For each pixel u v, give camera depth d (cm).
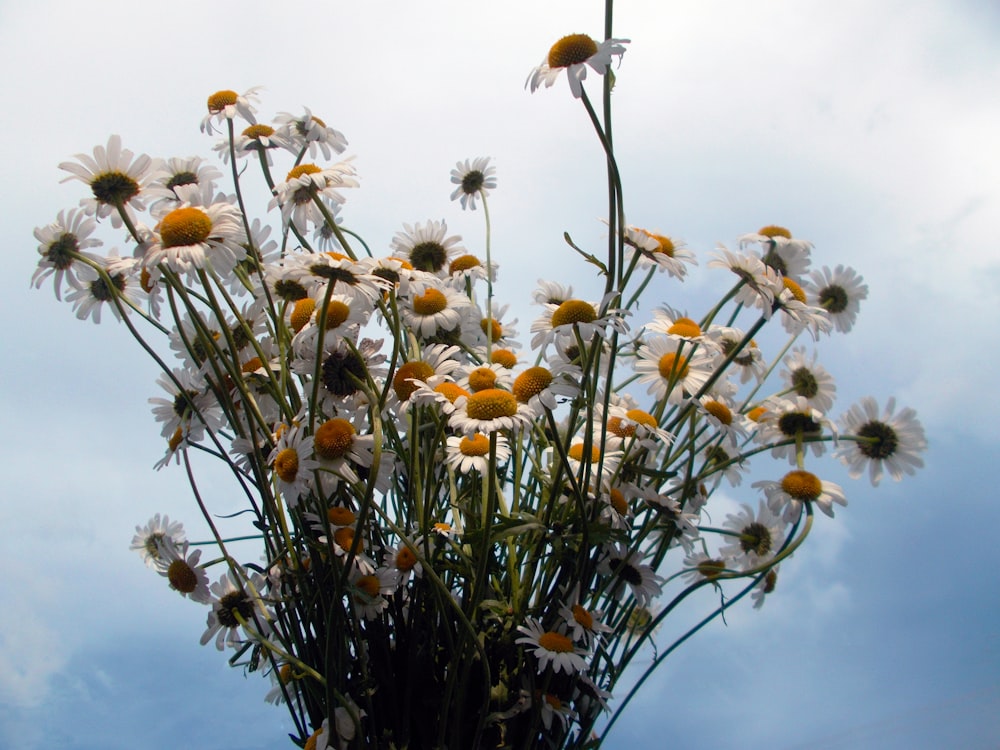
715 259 54
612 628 55
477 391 50
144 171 53
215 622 53
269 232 57
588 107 48
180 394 54
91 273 56
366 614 51
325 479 49
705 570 60
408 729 50
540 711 49
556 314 54
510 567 53
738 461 58
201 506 52
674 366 55
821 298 64
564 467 51
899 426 60
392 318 51
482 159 69
